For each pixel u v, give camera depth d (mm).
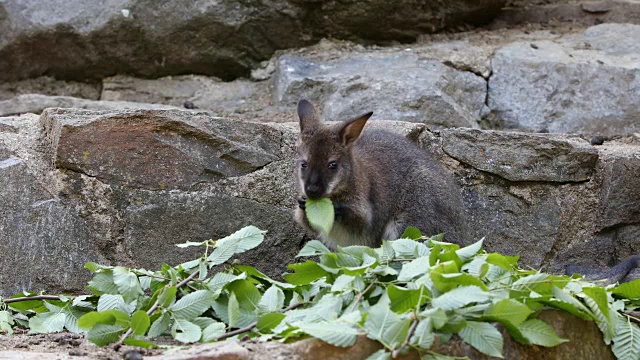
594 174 9422
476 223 9383
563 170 9352
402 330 5707
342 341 5684
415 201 8852
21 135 8625
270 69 11719
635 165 9305
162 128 8555
